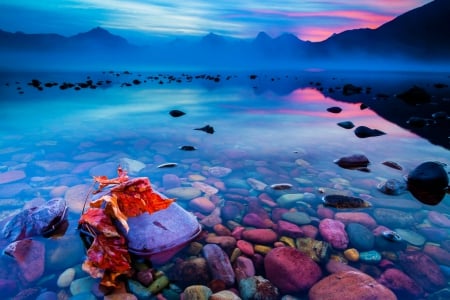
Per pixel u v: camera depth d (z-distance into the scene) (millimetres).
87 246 3801
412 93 21719
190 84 34531
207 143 8961
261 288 3102
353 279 3174
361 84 37125
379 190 5785
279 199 5293
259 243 3973
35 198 4969
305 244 3941
